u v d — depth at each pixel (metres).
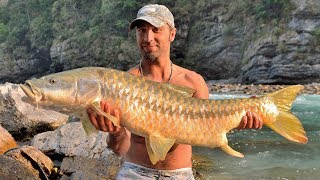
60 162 2.60
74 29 24.69
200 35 20.89
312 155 3.58
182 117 1.13
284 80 17.19
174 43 20.98
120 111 1.07
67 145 2.65
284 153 3.67
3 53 27.61
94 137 2.68
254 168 3.14
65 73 1.03
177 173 1.27
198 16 21.02
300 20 17.11
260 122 1.19
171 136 1.13
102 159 2.48
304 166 3.19
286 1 17.77
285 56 17.09
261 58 17.77
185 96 1.15
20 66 27.16
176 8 21.09
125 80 1.08
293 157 3.51
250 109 1.18
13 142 2.65
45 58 26.97
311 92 11.72
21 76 27.53
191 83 1.29
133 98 1.08
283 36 17.17
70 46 24.02
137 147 1.29
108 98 1.06
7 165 2.09
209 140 1.16
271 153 3.66
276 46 17.34
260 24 18.84
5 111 3.44
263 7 18.70
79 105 1.03
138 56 21.30
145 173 1.27
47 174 2.36
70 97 1.01
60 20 25.48
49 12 26.92
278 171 3.04
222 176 2.89
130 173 1.28
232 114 1.17
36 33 26.53
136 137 1.29
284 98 1.20
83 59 23.66
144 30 1.22
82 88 1.03
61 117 3.57
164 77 1.28
